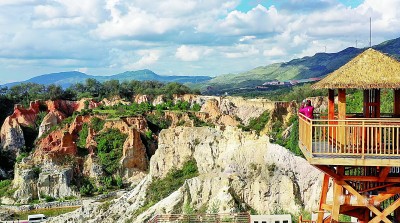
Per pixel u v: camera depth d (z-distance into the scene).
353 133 27.27
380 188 29.36
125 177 156.00
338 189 28.67
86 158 156.50
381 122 27.58
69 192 140.38
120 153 161.88
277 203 72.44
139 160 160.00
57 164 149.12
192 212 73.81
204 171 95.31
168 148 103.12
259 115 184.38
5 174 166.50
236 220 61.25
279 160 77.62
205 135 99.44
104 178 150.62
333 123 29.72
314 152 27.58
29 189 139.50
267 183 74.12
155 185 97.88
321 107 155.12
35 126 192.50
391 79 26.97
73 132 175.00
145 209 88.75
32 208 130.88
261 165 78.50
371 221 28.39
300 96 193.50
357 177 28.39
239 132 93.00
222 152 94.38
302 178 73.81
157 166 102.50
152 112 197.00
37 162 148.50
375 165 26.47
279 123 166.25
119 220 91.44
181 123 188.25
